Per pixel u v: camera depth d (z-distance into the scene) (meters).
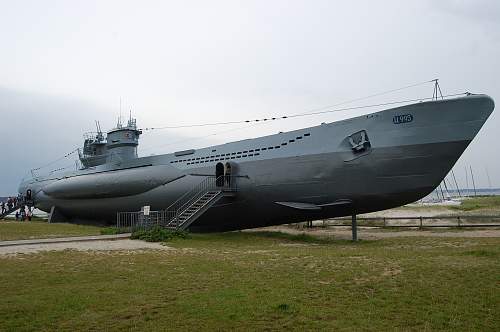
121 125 27.20
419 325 6.09
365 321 6.20
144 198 22.58
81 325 6.10
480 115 13.73
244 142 19.36
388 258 10.11
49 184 31.34
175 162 21.97
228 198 18.56
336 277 8.35
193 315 6.42
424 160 14.36
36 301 7.10
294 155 17.00
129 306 6.87
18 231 19.55
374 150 15.06
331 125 16.53
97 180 25.23
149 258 11.08
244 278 8.55
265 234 19.06
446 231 19.48
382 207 15.69
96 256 11.46
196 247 13.62
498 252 10.49
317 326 6.02
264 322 6.16
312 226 26.39
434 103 14.24
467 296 7.09
